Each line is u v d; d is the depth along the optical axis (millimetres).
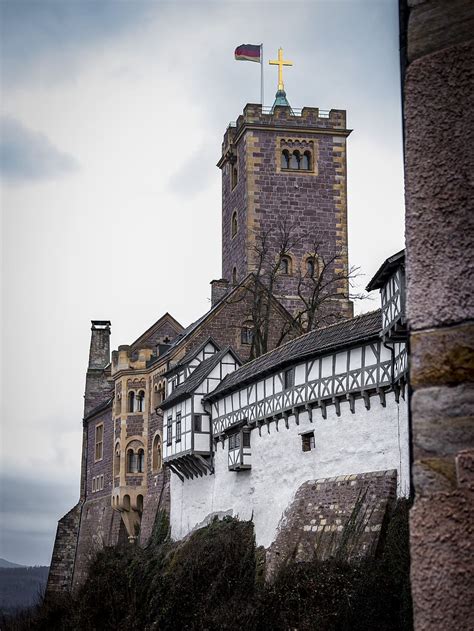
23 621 60688
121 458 63594
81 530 74938
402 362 33031
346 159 68312
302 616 31812
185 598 40906
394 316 31328
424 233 4992
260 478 42969
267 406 42719
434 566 4664
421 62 5121
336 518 35812
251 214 66625
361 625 29172
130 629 43562
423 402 4895
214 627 36875
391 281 31906
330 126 68000
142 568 47188
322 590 31812
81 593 51344
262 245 63219
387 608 28703
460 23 5062
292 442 40469
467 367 4816
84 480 77125
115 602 46875
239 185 68875
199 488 51125
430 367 4898
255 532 42250
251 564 40500
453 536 4648
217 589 40062
